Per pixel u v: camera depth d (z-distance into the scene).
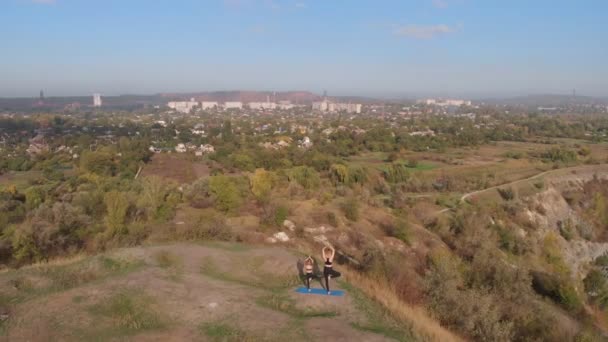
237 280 14.68
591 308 32.25
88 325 10.52
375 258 19.78
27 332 10.13
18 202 42.72
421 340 11.04
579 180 73.12
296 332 10.50
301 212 35.34
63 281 13.77
